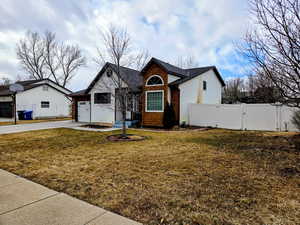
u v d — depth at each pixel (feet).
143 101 47.11
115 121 52.90
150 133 36.09
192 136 31.83
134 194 10.57
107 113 54.70
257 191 10.89
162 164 16.11
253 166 15.46
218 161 16.92
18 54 112.06
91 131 39.17
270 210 8.84
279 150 20.61
